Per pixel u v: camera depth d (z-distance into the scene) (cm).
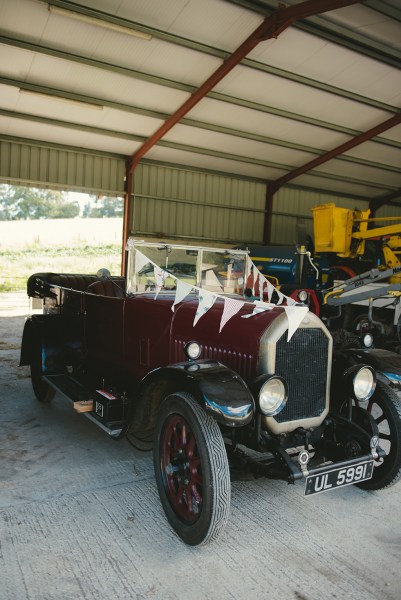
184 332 299
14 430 381
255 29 721
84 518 253
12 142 968
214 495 216
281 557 227
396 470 280
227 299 284
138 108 904
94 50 739
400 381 282
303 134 1050
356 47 767
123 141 1016
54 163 1013
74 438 367
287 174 1242
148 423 291
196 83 842
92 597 194
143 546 231
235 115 955
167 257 352
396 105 959
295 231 1358
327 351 275
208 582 206
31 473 304
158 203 1143
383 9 686
